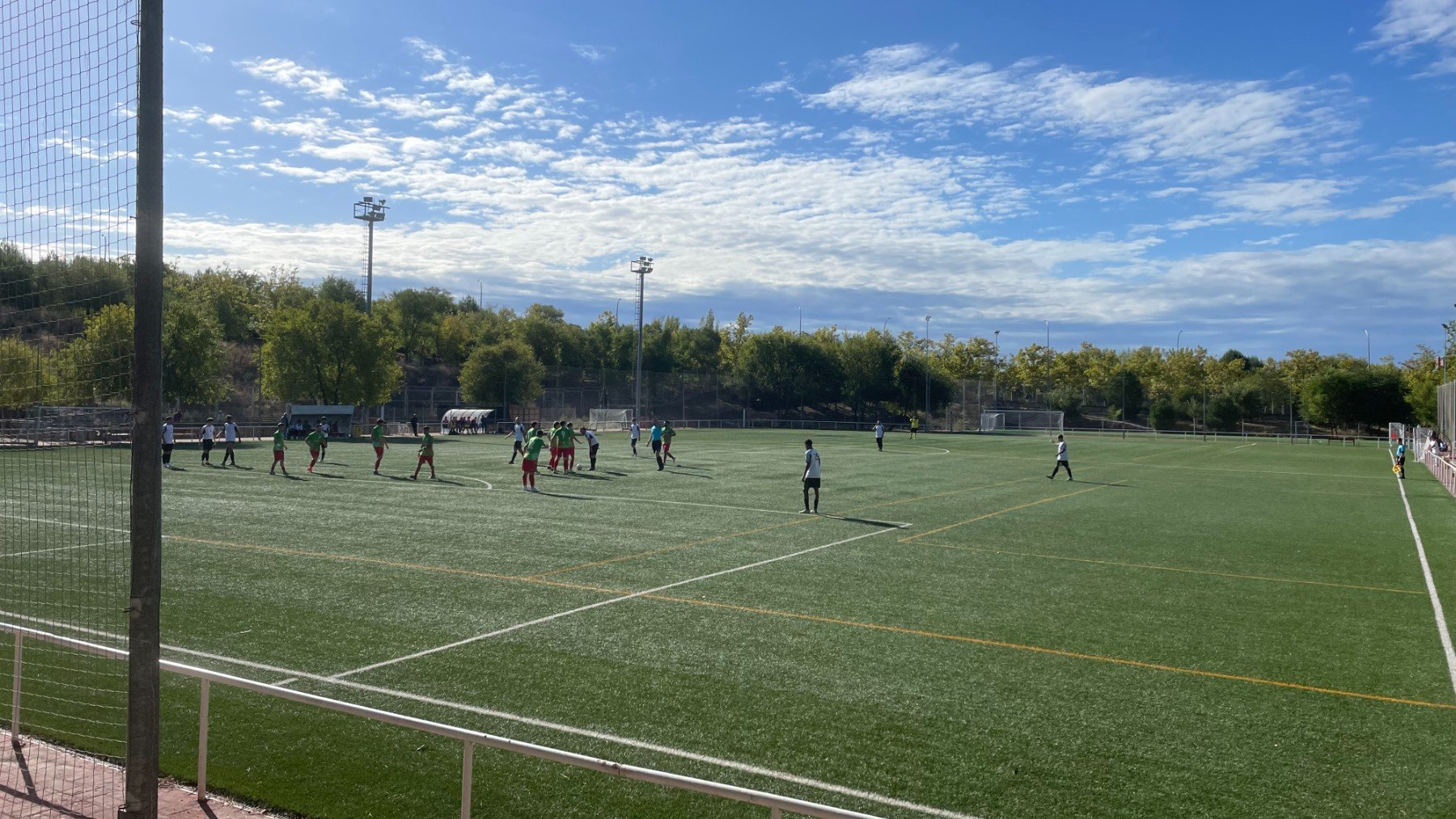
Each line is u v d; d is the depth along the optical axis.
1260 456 51.09
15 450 11.88
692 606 11.99
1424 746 7.42
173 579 13.12
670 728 7.51
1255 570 15.28
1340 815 6.17
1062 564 15.51
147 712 5.29
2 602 11.73
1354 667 9.64
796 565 15.03
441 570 14.08
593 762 4.73
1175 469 39.38
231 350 70.62
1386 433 86.31
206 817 5.96
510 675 8.88
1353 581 14.42
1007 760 6.98
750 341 100.69
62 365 8.18
